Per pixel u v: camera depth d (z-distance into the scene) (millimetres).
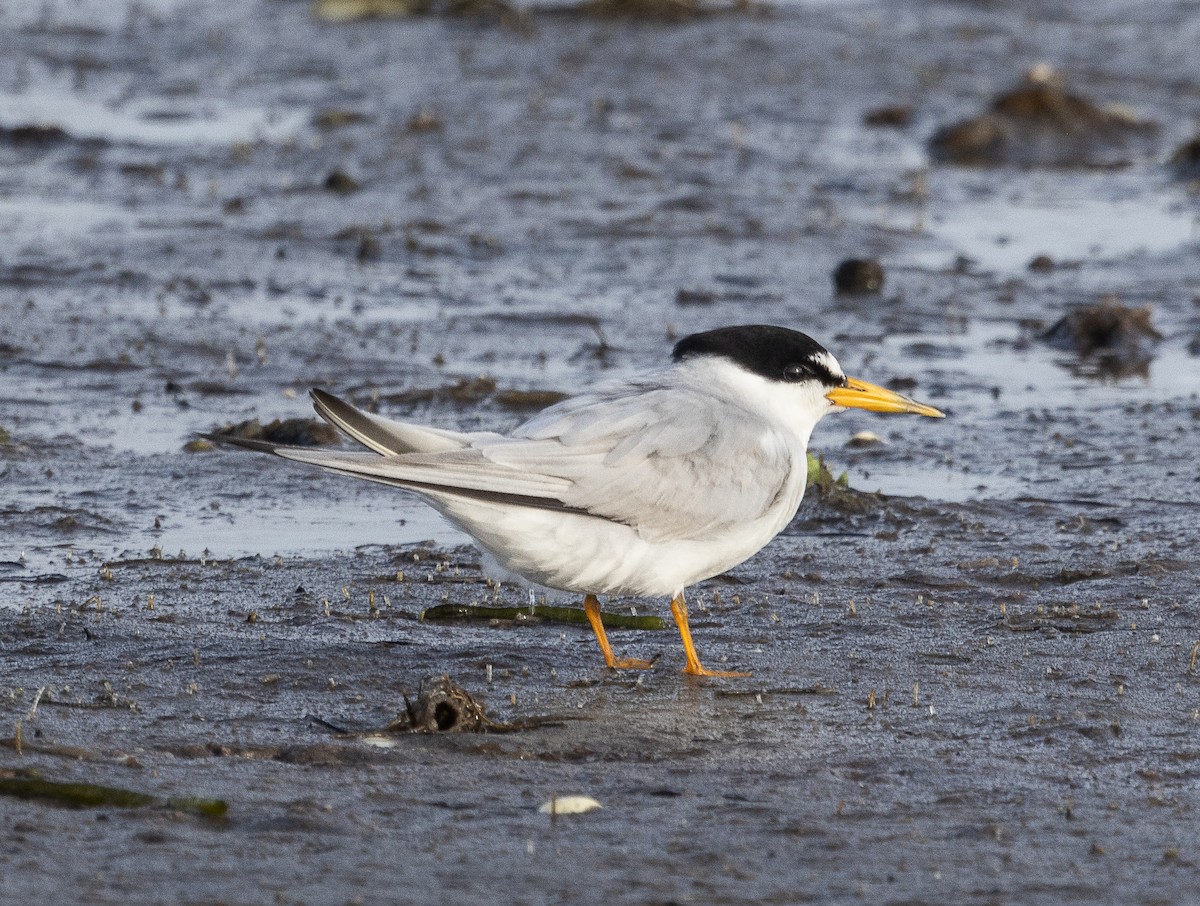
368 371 18500
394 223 25812
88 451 15430
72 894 6707
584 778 8289
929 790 8180
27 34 42250
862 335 20391
